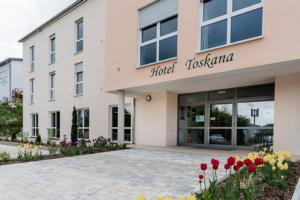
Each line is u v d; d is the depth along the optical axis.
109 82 11.19
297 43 5.80
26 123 22.27
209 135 10.67
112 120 13.98
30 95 22.06
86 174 5.70
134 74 10.04
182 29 8.28
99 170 6.12
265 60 6.32
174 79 8.48
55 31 18.69
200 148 10.35
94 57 15.06
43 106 19.88
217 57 7.32
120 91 11.15
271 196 3.42
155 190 4.34
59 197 4.12
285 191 3.62
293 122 7.43
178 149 9.89
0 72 32.62
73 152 9.08
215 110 10.55
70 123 16.83
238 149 9.62
